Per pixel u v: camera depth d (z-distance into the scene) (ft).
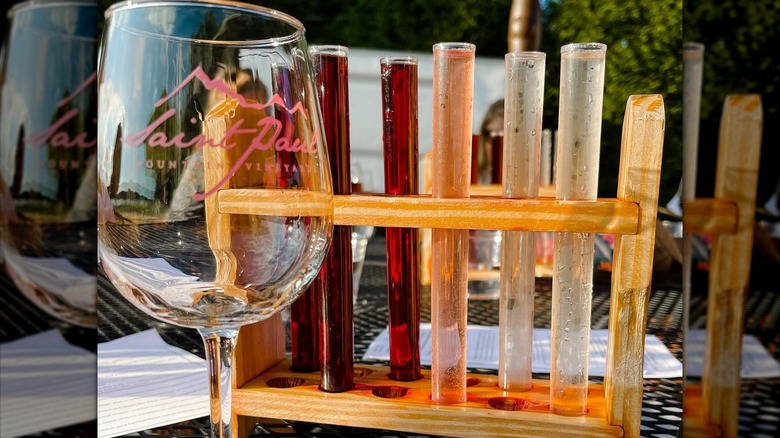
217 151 0.94
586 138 1.22
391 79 1.37
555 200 1.25
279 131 0.99
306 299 1.52
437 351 1.32
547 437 1.24
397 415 1.31
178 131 0.93
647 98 1.20
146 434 1.42
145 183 0.92
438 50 1.29
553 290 1.28
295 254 1.02
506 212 1.23
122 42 0.92
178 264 0.94
